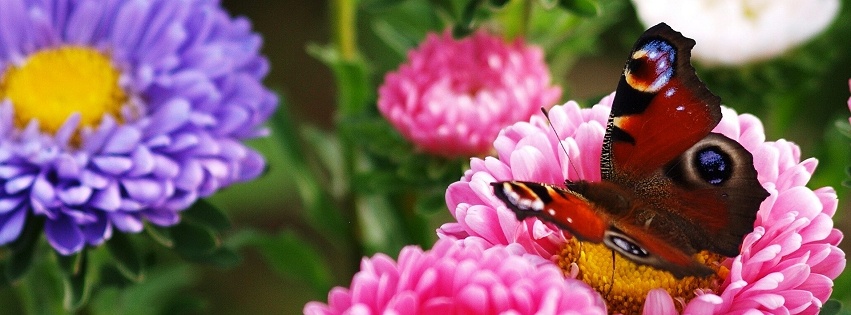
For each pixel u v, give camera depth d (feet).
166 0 1.44
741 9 1.52
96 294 1.55
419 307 1.14
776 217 1.21
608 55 2.02
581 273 1.24
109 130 1.38
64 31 1.46
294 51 2.19
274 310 2.02
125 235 1.37
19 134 1.41
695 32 1.52
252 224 2.10
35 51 1.45
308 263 1.63
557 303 1.13
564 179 1.24
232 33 1.47
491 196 1.21
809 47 1.54
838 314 1.28
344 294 1.15
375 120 1.49
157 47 1.44
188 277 1.68
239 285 2.04
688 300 1.23
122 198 1.36
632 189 1.25
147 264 1.42
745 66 1.53
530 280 1.13
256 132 1.43
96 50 1.46
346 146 1.59
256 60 1.46
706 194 1.22
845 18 1.56
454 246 1.16
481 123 1.42
